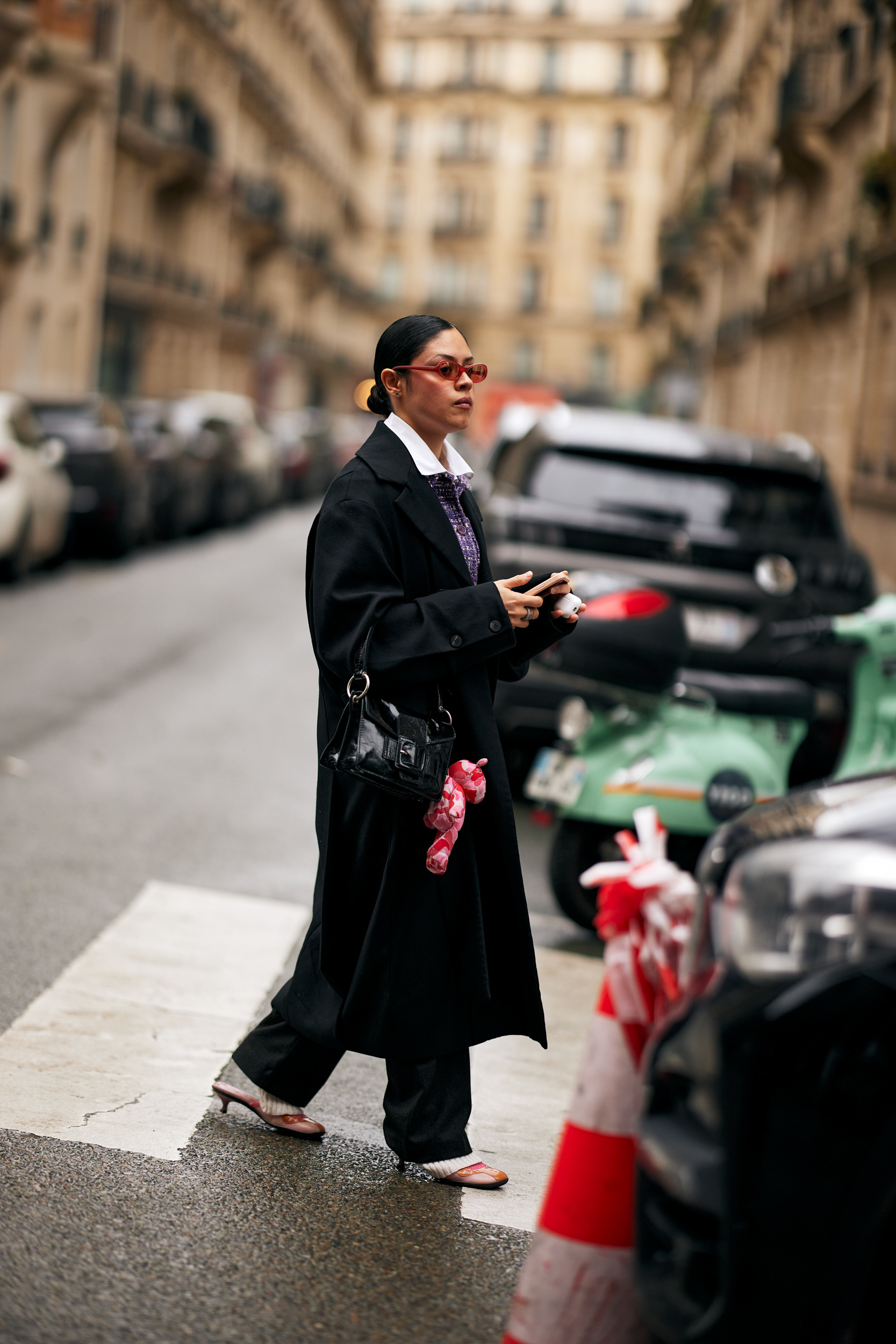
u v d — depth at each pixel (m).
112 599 17.69
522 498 9.09
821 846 2.57
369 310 105.88
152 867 7.27
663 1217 2.70
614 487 9.08
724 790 6.34
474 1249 3.79
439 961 4.00
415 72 110.62
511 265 109.69
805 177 33.84
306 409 85.38
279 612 17.95
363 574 3.89
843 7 30.27
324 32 79.94
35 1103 4.41
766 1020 2.55
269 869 7.45
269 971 5.86
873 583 8.93
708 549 8.74
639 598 6.29
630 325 108.62
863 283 27.44
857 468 27.66
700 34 63.78
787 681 6.80
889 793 2.78
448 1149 4.12
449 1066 4.11
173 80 51.25
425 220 110.81
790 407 35.56
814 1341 2.52
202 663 13.85
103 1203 3.81
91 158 43.31
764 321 39.41
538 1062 5.34
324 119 83.69
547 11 108.62
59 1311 3.28
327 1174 4.15
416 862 3.99
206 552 25.06
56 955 5.83
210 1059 4.91
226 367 64.94
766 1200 2.54
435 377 4.02
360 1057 5.32
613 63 108.06
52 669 12.71
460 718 3.99
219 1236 3.71
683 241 57.56
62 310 42.62
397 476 3.96
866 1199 2.50
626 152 108.44
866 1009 2.49
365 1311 3.43
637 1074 3.08
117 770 9.34
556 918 7.15
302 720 11.63
